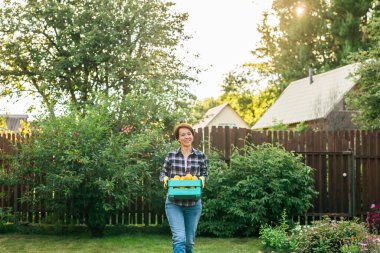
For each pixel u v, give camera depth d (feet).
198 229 31.17
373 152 36.29
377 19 44.88
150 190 32.09
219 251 25.71
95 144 29.86
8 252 25.27
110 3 64.54
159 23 68.74
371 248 20.57
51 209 31.81
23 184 32.89
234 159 32.19
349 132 36.22
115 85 64.80
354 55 45.09
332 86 100.17
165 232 32.76
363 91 45.57
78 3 66.49
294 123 104.63
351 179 35.83
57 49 66.54
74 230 33.09
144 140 31.68
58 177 28.84
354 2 116.47
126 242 28.35
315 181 35.70
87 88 64.18
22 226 33.22
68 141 29.27
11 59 67.05
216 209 31.17
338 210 35.76
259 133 35.42
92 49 63.21
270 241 25.93
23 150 31.14
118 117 33.60
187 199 17.39
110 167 29.32
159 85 39.52
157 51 69.82
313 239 23.43
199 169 18.40
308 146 35.83
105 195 29.43
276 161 31.48
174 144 32.65
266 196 30.58
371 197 36.17
